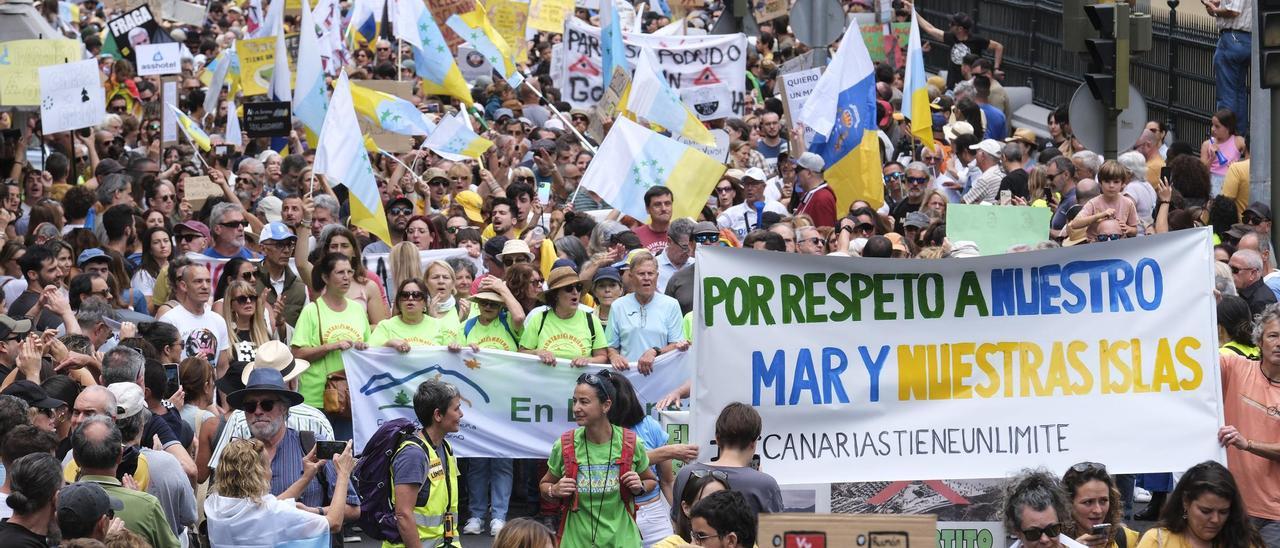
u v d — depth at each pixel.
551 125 42.78
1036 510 14.95
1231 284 24.28
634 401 19.12
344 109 29.52
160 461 17.84
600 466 18.58
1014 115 51.19
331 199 29.69
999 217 27.55
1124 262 17.48
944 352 17.56
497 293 24.05
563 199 36.53
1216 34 45.28
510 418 23.55
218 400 22.92
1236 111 41.25
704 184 30.11
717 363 17.59
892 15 56.75
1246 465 18.92
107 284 25.05
